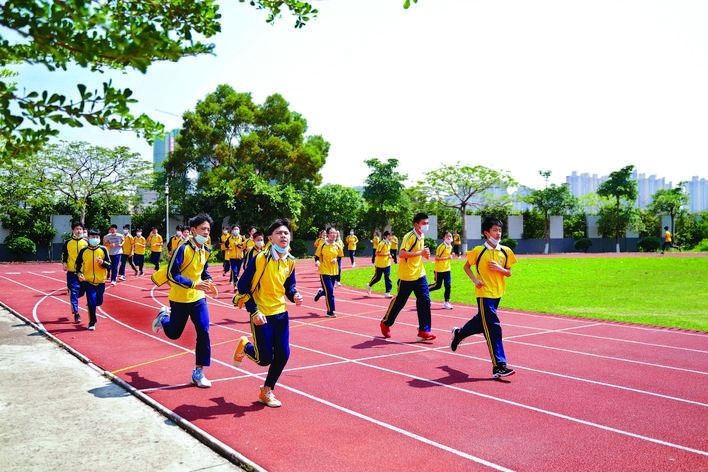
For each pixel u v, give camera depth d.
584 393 6.22
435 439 4.79
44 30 2.43
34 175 32.53
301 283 19.59
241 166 36.12
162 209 37.34
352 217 40.03
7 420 5.09
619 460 4.38
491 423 5.21
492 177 41.97
